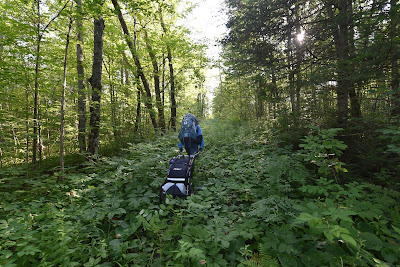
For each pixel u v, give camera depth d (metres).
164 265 2.29
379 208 2.66
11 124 6.80
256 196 3.54
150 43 10.41
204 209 3.12
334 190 3.38
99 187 3.98
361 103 4.53
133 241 2.56
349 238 1.67
